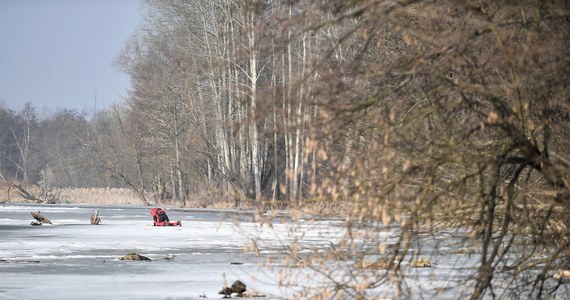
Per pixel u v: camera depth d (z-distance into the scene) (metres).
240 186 172.00
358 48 30.22
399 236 28.16
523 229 30.75
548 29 27.31
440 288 30.05
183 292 42.00
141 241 77.25
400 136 28.17
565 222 29.48
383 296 34.44
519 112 27.39
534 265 30.66
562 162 29.89
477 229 29.31
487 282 27.92
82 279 47.72
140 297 40.38
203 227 99.81
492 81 27.64
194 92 178.50
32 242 75.25
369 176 27.86
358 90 27.64
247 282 44.47
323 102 27.62
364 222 27.64
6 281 46.75
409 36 27.34
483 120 29.72
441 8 26.59
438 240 30.28
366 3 26.50
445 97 29.31
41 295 41.22
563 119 29.97
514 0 27.44
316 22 27.20
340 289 28.30
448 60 26.91
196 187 191.38
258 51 29.09
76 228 97.19
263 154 180.38
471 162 27.66
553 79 27.92
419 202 27.09
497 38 26.00
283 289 40.50
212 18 165.88
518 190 30.48
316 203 28.19
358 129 28.14
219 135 177.88
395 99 28.97
